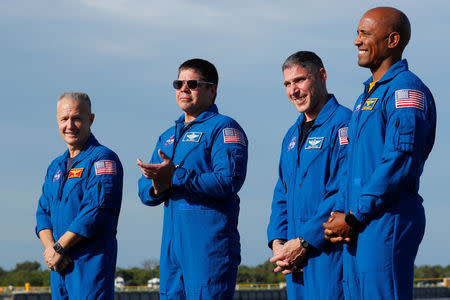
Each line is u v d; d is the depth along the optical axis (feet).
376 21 13.65
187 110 17.07
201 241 16.02
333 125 15.71
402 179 12.41
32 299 122.83
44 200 19.77
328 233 13.44
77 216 18.44
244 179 16.60
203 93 17.01
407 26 13.74
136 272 208.13
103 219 18.49
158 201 16.67
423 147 12.69
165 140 17.53
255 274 244.42
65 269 18.67
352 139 13.70
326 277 15.10
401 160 12.40
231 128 16.57
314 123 15.99
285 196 16.81
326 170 15.55
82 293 18.33
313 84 16.10
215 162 16.26
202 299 15.92
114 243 18.90
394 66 13.47
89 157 19.01
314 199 15.58
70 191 18.78
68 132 19.20
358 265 12.88
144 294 139.03
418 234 12.76
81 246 18.48
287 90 16.37
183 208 16.19
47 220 19.61
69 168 19.24
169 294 16.44
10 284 256.11
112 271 18.81
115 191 18.78
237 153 16.30
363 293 12.78
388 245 12.53
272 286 178.50
